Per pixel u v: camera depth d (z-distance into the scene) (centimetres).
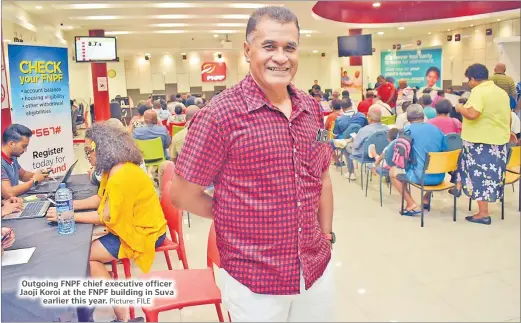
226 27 947
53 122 366
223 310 202
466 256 277
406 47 1270
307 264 126
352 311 211
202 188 122
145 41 1198
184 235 343
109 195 220
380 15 948
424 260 274
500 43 563
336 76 1356
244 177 117
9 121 357
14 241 188
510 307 207
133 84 1270
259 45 114
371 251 296
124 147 229
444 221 366
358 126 561
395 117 631
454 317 203
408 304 216
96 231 242
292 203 119
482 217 354
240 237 121
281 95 120
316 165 126
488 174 348
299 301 133
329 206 146
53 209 222
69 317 152
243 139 114
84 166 430
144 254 231
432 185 371
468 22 957
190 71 1288
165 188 264
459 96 614
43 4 594
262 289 122
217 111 114
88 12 689
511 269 253
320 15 838
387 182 522
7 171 262
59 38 881
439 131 372
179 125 589
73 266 162
